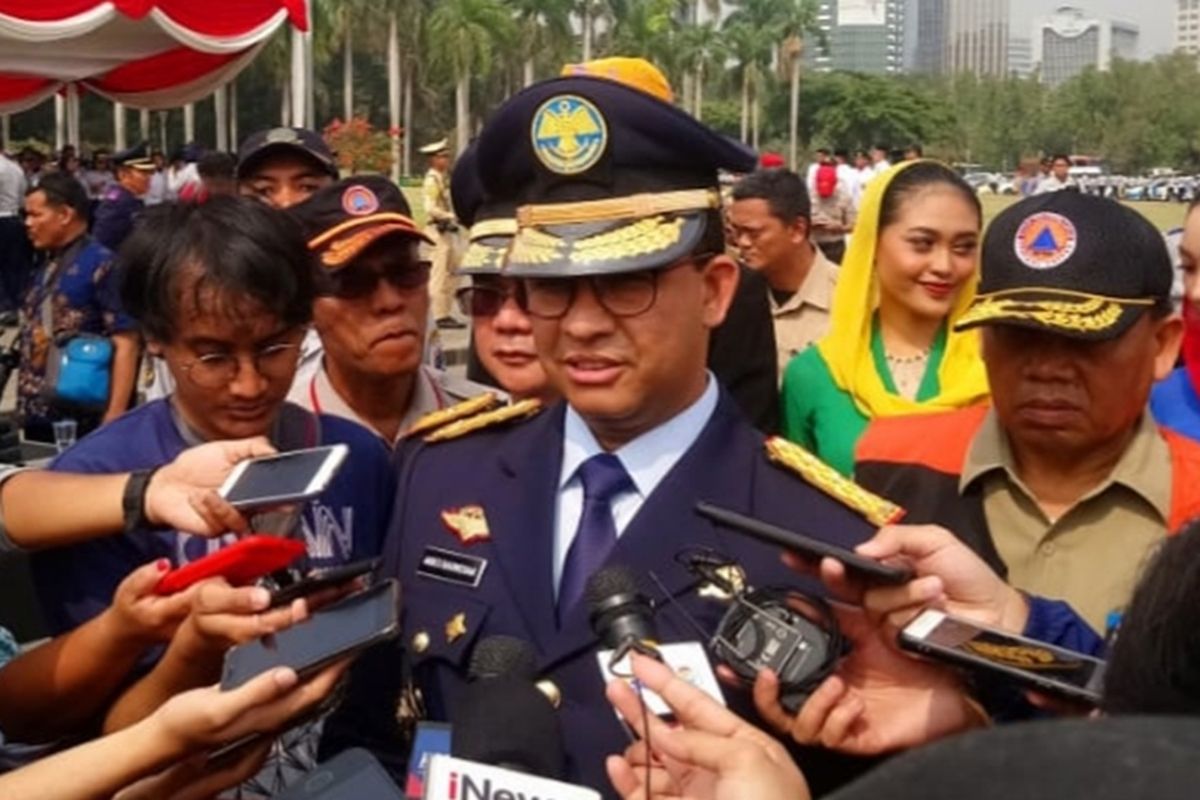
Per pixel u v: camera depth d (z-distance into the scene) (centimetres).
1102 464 239
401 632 219
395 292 336
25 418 646
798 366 375
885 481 257
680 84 6438
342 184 342
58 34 616
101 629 205
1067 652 177
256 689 177
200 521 203
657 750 160
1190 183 6594
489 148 215
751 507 211
